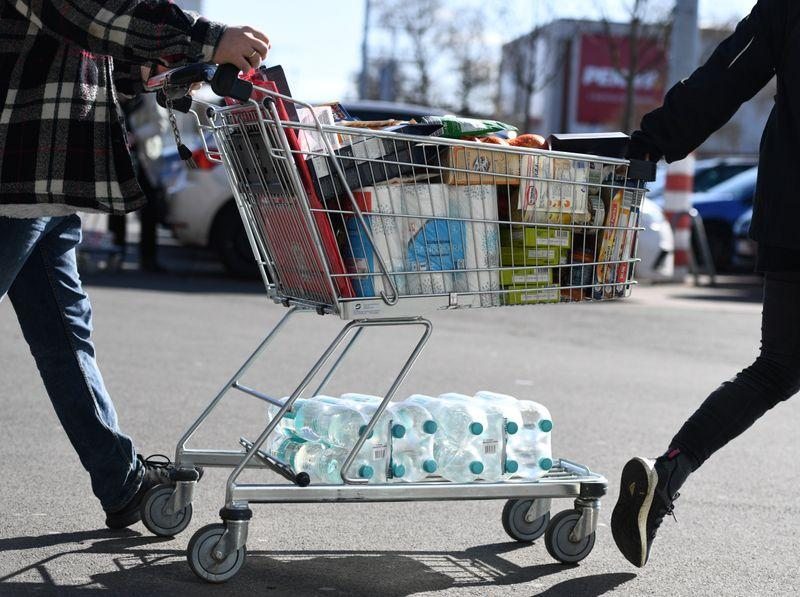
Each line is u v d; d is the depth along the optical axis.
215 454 3.94
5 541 3.81
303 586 3.48
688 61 15.34
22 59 3.41
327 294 3.48
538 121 49.41
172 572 3.55
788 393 3.59
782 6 3.49
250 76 3.38
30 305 3.74
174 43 3.25
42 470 4.77
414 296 3.53
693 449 3.58
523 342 9.48
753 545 4.16
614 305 12.70
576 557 3.81
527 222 3.67
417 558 3.83
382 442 3.68
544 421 3.90
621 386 7.52
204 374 7.20
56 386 3.79
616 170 3.78
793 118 3.43
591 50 49.44
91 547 3.78
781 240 3.44
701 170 19.38
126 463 3.88
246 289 12.35
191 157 3.76
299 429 3.87
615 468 5.22
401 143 3.51
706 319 11.65
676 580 3.70
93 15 3.24
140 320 9.49
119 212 3.51
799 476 5.29
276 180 3.48
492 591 3.50
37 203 3.40
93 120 3.45
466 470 3.74
